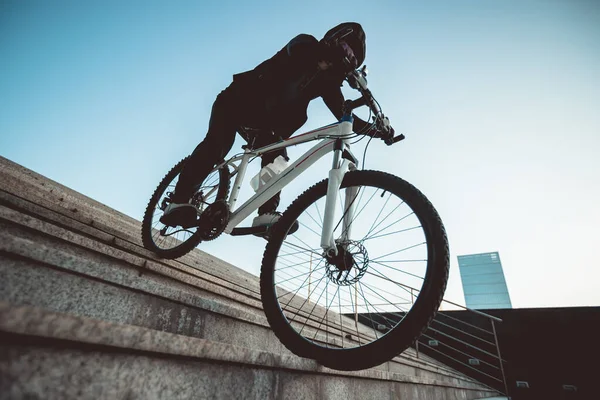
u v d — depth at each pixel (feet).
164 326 3.92
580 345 20.72
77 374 1.95
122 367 2.18
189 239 5.90
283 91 4.89
